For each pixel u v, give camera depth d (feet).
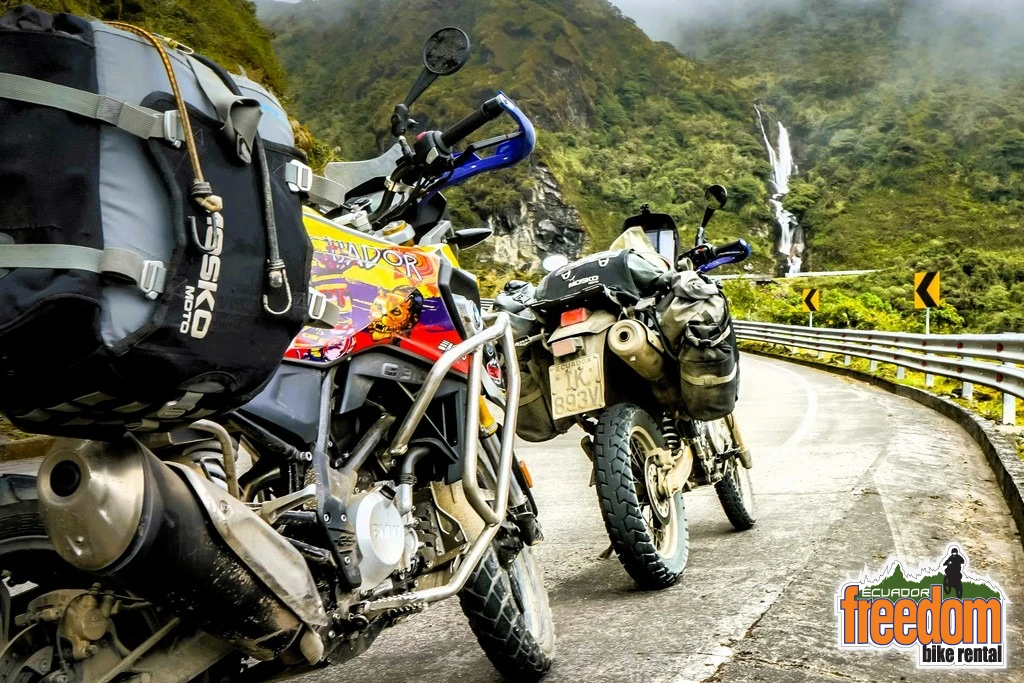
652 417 16.78
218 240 6.09
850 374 69.82
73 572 7.03
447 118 377.50
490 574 10.33
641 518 14.48
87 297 5.35
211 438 7.34
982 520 19.08
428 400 9.14
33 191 5.41
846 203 418.72
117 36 5.98
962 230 370.12
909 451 28.68
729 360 15.46
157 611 7.04
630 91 525.34
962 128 452.35
